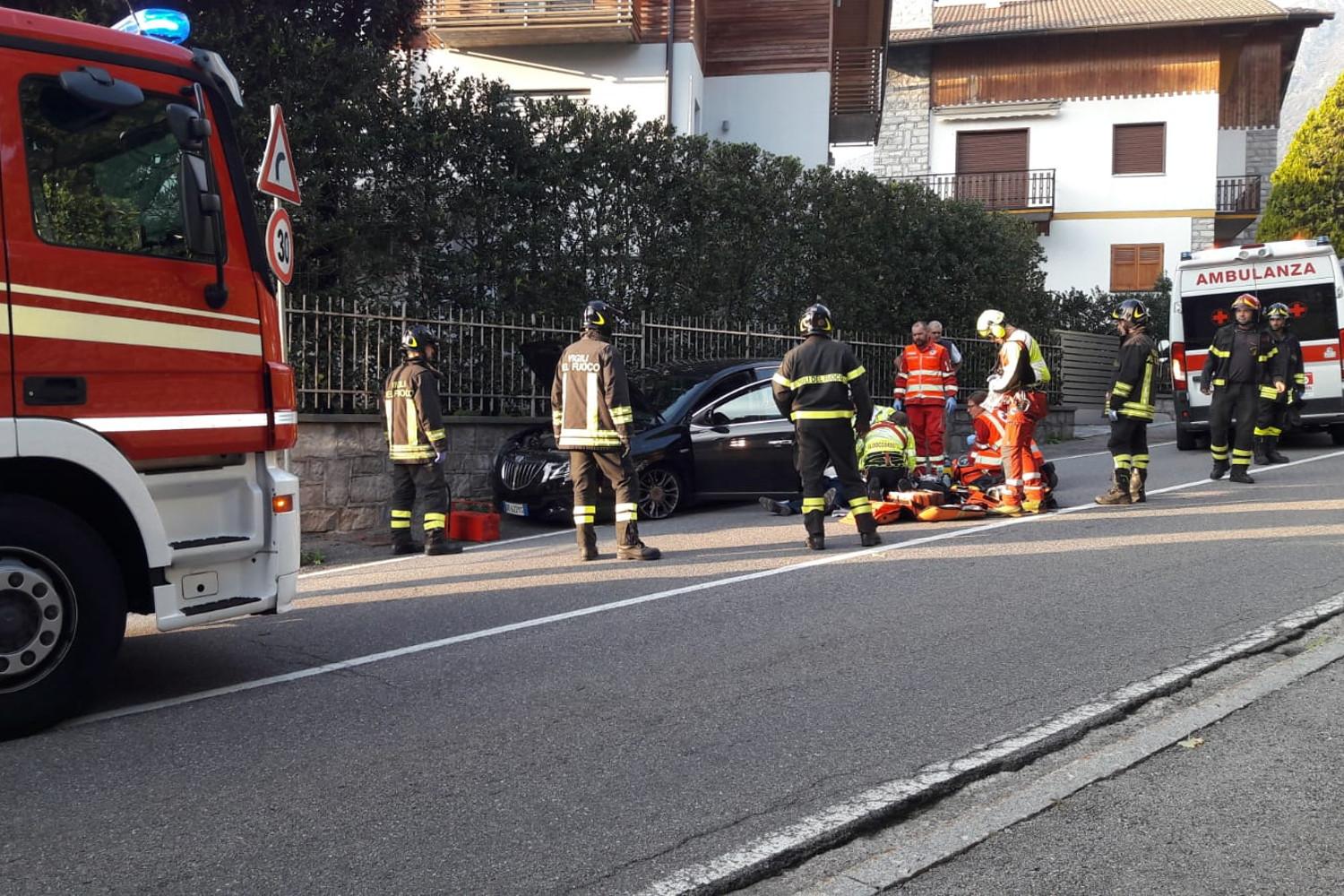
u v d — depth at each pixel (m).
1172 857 3.43
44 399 4.45
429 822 3.66
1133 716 4.73
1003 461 10.22
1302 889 3.22
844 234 16.69
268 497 5.30
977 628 6.07
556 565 8.36
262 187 7.75
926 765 4.12
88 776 4.09
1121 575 7.33
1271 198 29.11
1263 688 5.00
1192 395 16.27
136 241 4.79
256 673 5.48
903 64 32.72
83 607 4.62
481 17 17.77
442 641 6.02
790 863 3.41
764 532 9.70
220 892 3.18
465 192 12.26
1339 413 15.70
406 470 9.49
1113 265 31.55
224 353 5.08
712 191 14.38
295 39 11.35
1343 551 7.90
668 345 13.72
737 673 5.31
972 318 18.84
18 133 4.44
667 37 18.27
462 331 11.88
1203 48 30.81
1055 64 31.77
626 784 3.96
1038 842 3.54
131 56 4.81
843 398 8.60
